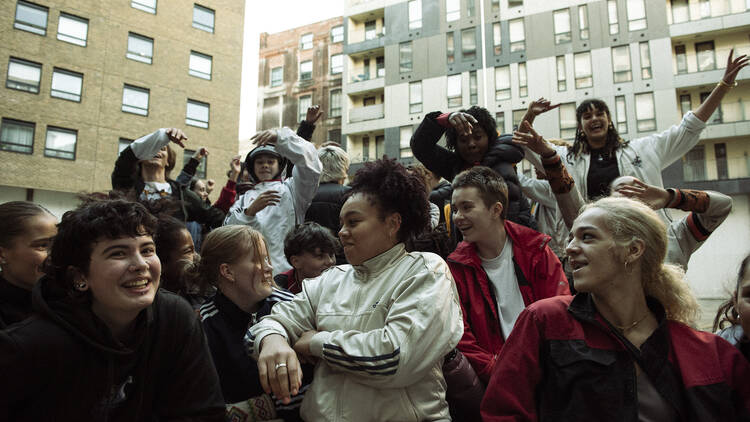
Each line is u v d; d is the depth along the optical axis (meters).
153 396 1.51
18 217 1.90
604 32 20.84
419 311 1.49
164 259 2.41
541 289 2.21
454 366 1.80
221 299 2.04
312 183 3.37
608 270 1.48
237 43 22.08
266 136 3.32
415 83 24.30
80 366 1.33
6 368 1.22
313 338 1.53
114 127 18.31
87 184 17.52
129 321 1.42
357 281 1.72
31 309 1.90
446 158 3.41
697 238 2.62
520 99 21.91
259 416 1.74
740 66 2.92
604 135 3.22
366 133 25.75
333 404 1.48
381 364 1.40
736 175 18.58
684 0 20.14
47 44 17.20
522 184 3.40
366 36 26.69
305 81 29.17
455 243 2.91
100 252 1.34
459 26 23.83
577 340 1.47
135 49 19.22
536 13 22.22
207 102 20.88
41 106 16.91
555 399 1.45
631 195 2.50
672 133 3.15
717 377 1.38
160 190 3.72
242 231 2.07
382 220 1.70
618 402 1.36
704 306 14.09
